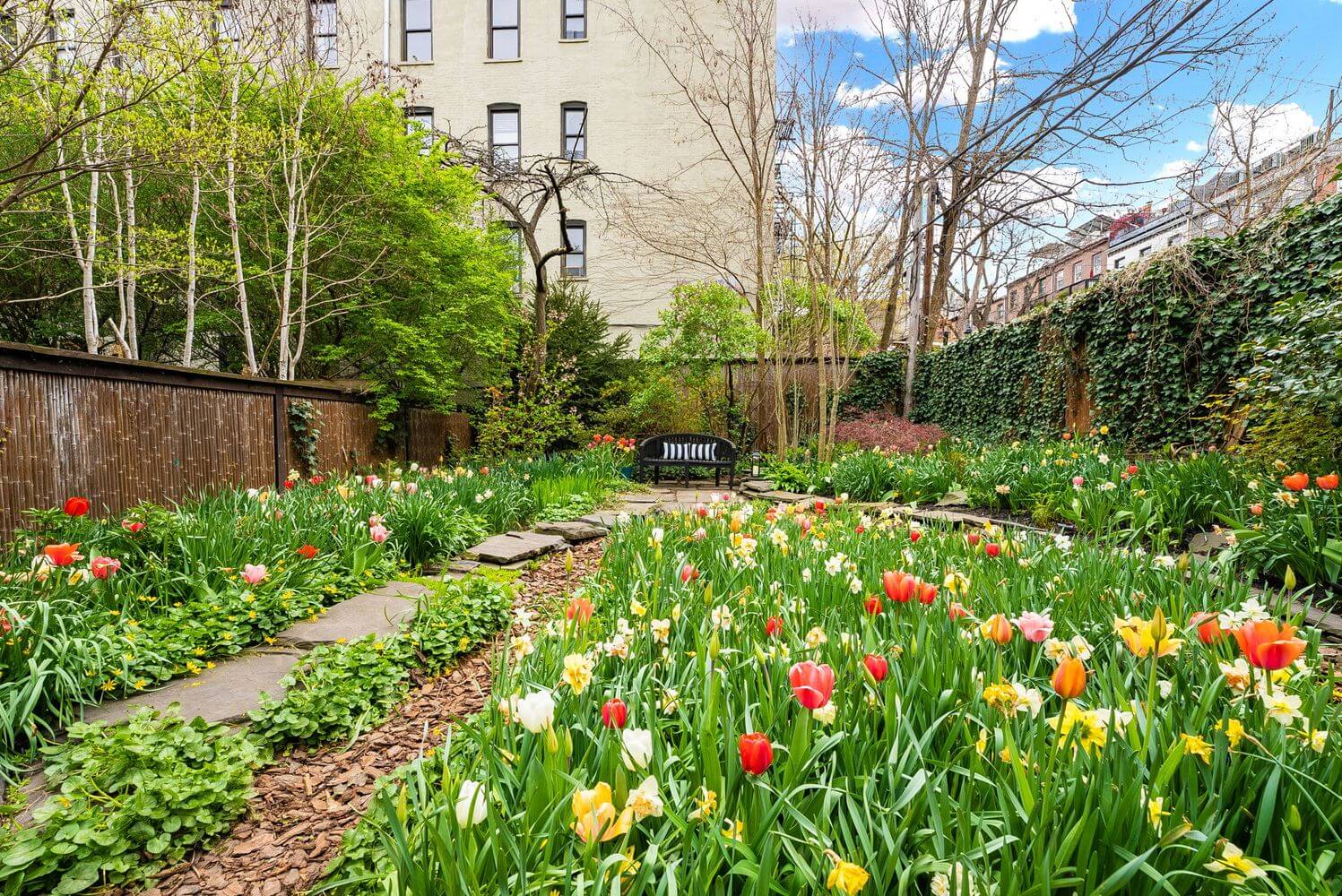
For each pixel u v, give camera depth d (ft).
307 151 26.58
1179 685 5.27
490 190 42.52
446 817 3.74
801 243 32.89
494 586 11.73
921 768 4.17
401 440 32.07
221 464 19.39
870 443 38.81
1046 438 29.96
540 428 35.47
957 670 5.64
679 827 3.73
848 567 9.01
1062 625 6.99
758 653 5.65
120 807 5.74
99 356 15.03
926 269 50.83
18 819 5.77
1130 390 23.81
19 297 28.84
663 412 42.01
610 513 23.00
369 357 32.73
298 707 7.47
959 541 11.38
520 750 4.75
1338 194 16.84
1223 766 4.06
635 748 4.11
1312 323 12.64
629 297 55.77
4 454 13.03
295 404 23.13
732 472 33.53
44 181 20.59
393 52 55.77
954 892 3.17
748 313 43.47
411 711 8.32
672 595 8.32
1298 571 10.73
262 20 23.73
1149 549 13.38
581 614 6.82
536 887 3.37
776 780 4.30
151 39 16.69
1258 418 15.05
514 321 38.65
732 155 50.52
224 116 22.29
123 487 15.89
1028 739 4.42
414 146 33.47
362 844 5.47
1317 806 3.72
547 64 55.31
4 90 17.53
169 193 26.50
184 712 7.59
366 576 12.79
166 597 10.11
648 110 54.44
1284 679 5.01
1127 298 23.72
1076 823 3.50
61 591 8.70
